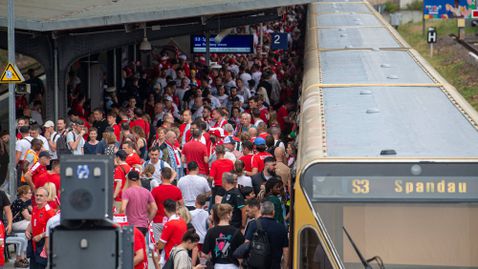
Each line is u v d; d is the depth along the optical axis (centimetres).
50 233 1905
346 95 3256
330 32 5969
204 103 5909
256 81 7512
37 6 5484
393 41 5297
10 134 4522
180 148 4916
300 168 2441
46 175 3981
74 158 1867
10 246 4162
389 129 2719
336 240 2402
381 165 2402
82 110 5734
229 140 4581
